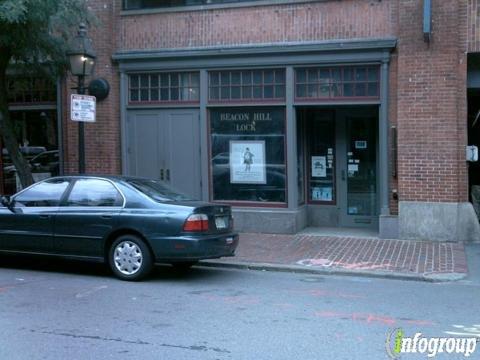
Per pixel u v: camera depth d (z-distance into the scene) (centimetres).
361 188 1331
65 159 1412
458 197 1164
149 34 1348
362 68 1217
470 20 1141
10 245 930
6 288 805
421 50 1152
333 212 1351
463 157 1162
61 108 1412
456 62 1138
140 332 602
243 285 845
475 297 775
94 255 879
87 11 1138
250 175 1304
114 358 522
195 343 566
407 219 1180
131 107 1370
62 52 1184
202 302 736
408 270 928
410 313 688
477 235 1159
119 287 819
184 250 827
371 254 1051
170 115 1349
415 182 1171
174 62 1325
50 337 583
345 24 1217
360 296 777
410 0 1155
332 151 1346
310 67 1244
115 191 883
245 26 1282
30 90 1452
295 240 1194
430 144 1157
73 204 900
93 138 1375
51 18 1037
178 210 840
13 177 1517
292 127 1262
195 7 1312
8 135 1166
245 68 1280
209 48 1295
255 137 1296
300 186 1338
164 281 866
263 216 1279
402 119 1172
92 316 663
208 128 1321
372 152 1320
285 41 1255
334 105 1242
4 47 1116
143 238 851
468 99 1400
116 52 1367
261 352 540
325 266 957
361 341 576
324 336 591
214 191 1330
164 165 1358
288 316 670
